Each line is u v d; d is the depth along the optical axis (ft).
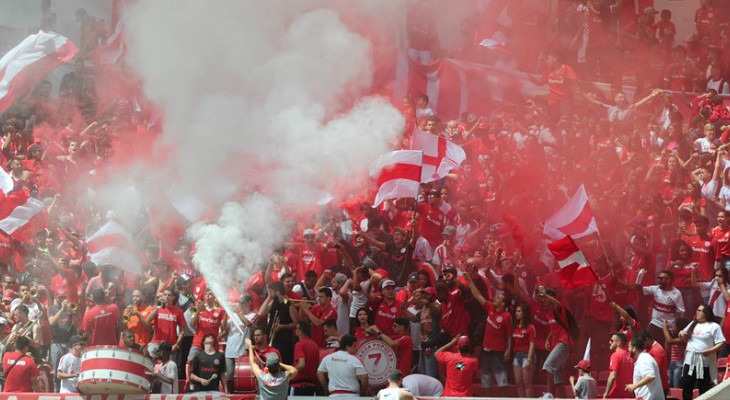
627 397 160.15
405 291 182.80
